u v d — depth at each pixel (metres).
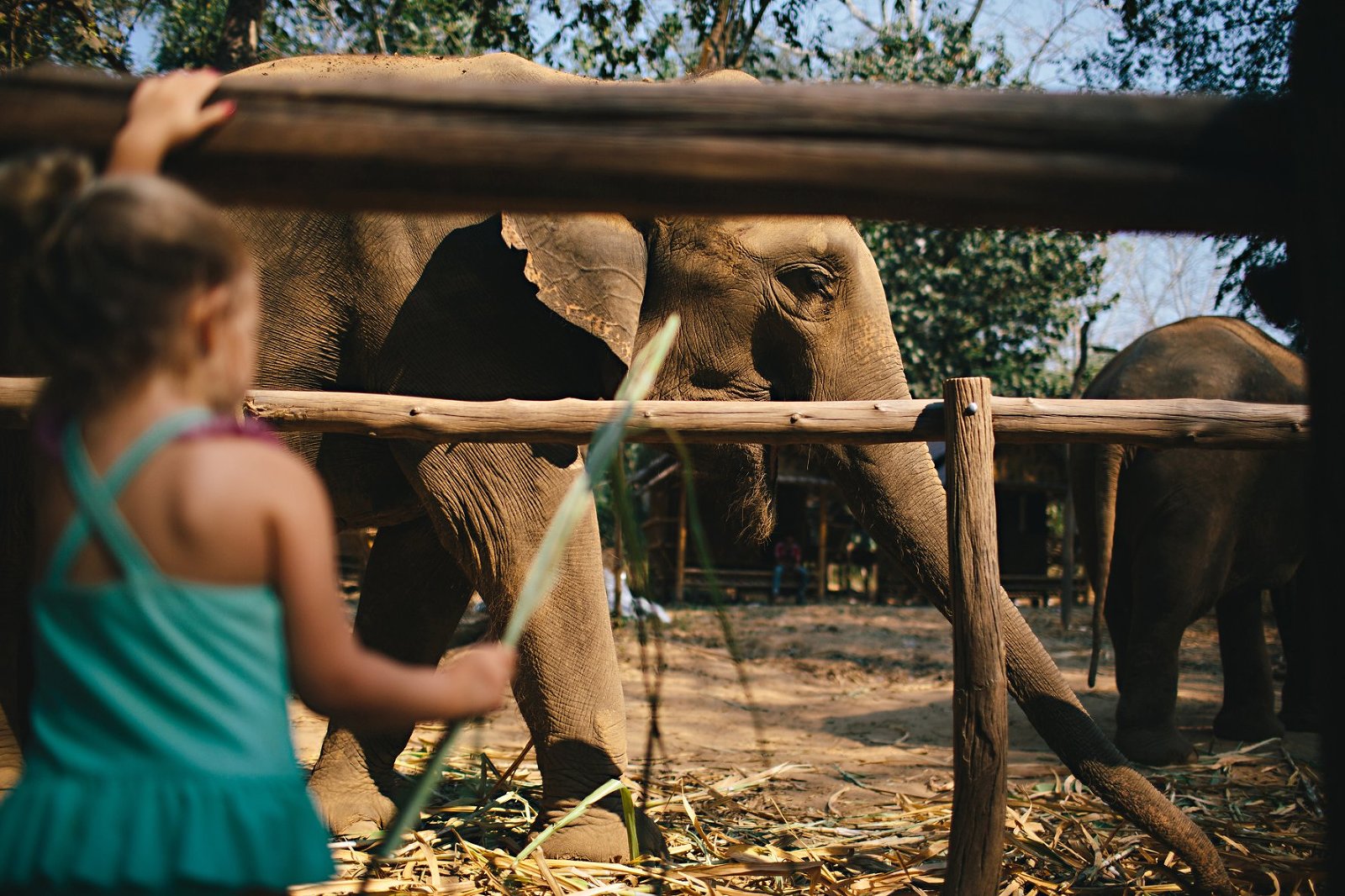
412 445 4.00
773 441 3.26
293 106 1.68
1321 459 1.64
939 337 16.33
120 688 1.33
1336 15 1.60
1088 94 1.72
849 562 19.31
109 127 1.68
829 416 3.23
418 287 4.17
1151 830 3.46
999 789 2.89
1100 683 8.87
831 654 11.20
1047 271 16.25
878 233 15.65
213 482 1.34
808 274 4.31
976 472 3.06
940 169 1.67
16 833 1.31
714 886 3.54
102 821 1.29
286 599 1.39
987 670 2.95
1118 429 3.28
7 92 1.69
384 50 10.56
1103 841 4.07
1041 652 3.63
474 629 9.71
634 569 2.14
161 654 1.33
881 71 14.71
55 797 1.31
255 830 1.33
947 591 4.09
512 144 1.66
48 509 1.39
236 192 1.72
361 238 4.23
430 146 1.66
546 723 3.85
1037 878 3.74
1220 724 6.61
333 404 3.22
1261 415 3.32
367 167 1.67
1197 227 1.76
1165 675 5.91
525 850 3.47
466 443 3.60
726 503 4.63
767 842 4.07
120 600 1.33
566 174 1.67
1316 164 1.61
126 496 1.34
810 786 5.27
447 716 1.50
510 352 4.20
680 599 16.98
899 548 4.13
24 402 3.01
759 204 1.70
